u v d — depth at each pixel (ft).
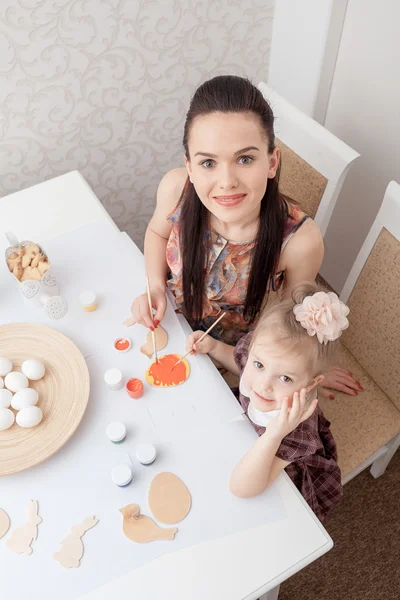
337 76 4.93
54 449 2.55
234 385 3.92
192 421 2.71
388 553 4.44
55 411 2.72
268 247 3.22
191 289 3.54
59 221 3.86
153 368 2.94
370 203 5.24
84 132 4.97
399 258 3.32
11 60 4.15
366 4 4.20
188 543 2.31
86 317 3.20
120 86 4.78
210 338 3.24
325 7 4.39
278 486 2.49
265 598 3.40
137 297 3.26
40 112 4.61
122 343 3.04
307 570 4.37
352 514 4.66
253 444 2.61
